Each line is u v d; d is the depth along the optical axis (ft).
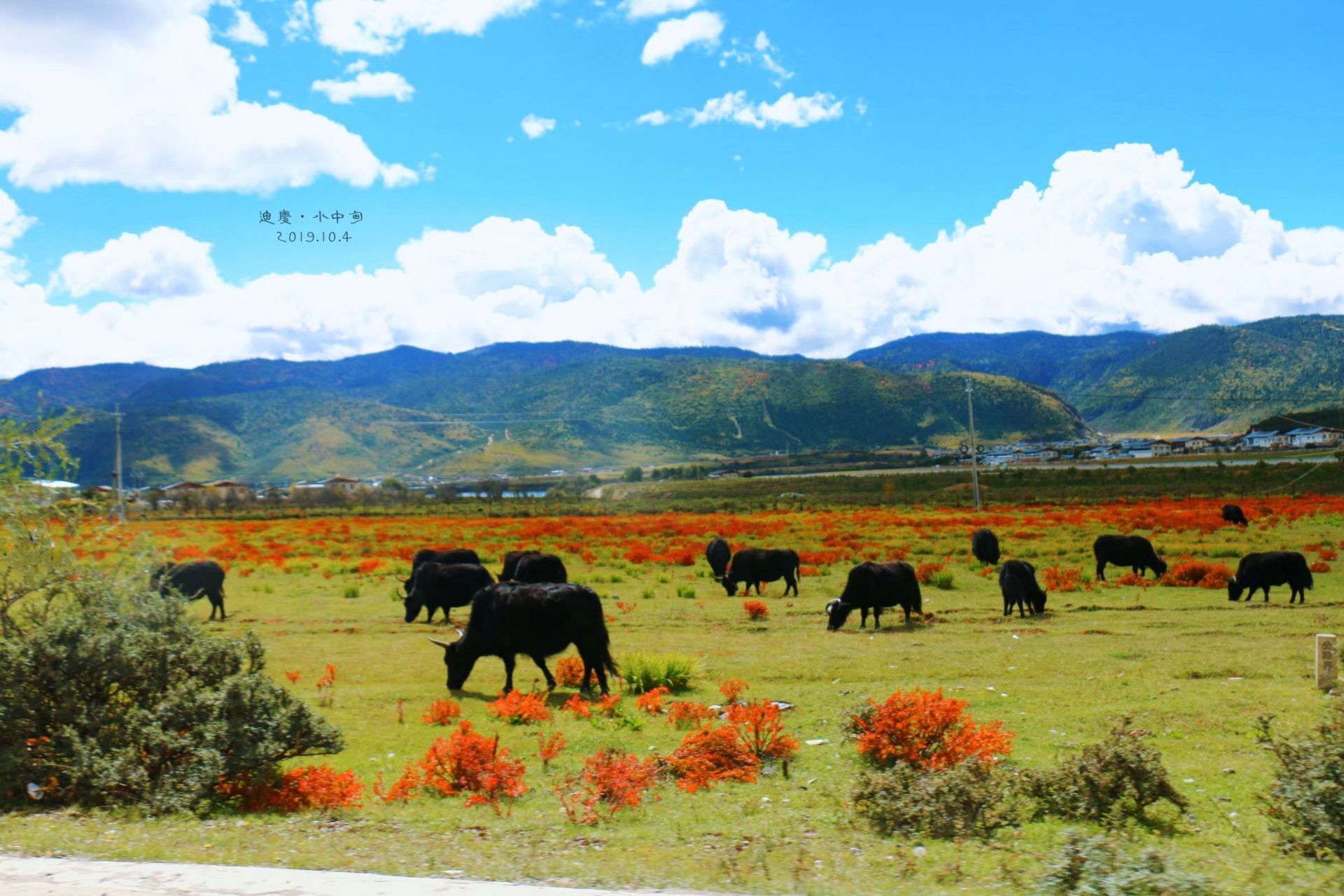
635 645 54.24
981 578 86.63
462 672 43.83
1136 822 22.99
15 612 36.04
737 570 79.77
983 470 327.67
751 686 42.70
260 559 114.62
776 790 27.02
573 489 365.81
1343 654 46.50
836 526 152.46
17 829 22.06
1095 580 83.61
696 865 19.20
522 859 19.74
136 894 16.98
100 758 25.49
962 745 28.04
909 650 50.65
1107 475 276.21
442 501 310.86
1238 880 17.67
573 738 33.81
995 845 21.15
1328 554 92.73
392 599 79.25
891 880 18.19
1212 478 244.63
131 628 29.19
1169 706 36.11
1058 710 36.24
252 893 17.08
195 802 24.84
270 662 51.13
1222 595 72.84
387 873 18.65
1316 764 21.54
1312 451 299.99
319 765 30.66
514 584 43.39
